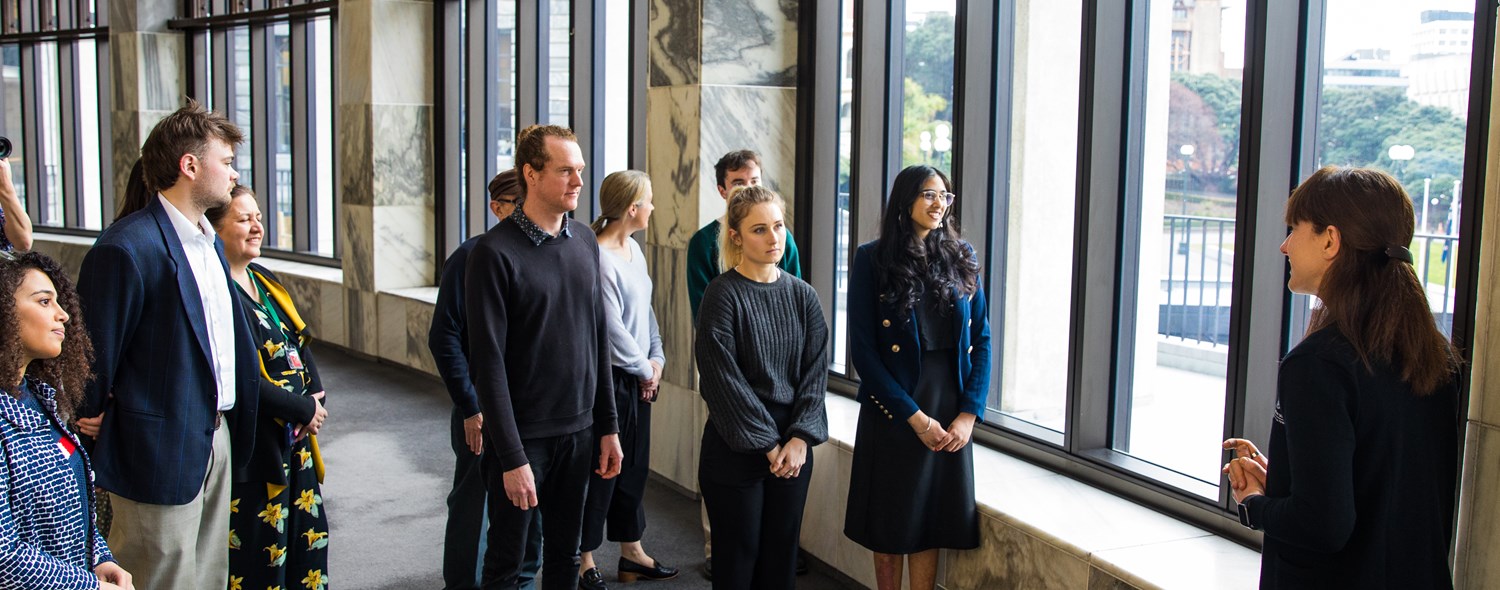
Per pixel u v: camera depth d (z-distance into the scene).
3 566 1.78
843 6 4.62
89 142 11.36
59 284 2.04
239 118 9.77
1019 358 3.99
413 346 7.42
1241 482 2.06
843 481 3.81
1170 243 3.37
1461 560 2.26
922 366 3.15
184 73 10.14
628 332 3.71
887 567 3.33
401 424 6.17
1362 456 1.82
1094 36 3.38
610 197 3.69
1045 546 3.04
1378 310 1.80
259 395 2.96
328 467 5.30
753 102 4.76
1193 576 2.75
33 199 12.07
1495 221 2.17
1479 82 2.43
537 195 2.94
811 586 3.87
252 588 3.06
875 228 4.49
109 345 2.56
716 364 3.06
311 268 9.01
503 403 2.88
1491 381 2.19
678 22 4.79
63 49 11.38
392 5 7.60
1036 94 3.85
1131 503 3.32
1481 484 2.21
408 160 7.79
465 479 3.48
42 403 1.99
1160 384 3.43
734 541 3.14
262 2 9.43
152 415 2.62
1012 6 3.86
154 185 2.72
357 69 7.73
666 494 4.95
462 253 3.36
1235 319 3.05
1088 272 3.47
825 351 3.23
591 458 3.21
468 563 3.46
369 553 4.18
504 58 7.25
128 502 2.63
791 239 3.73
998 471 3.62
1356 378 1.79
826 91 4.68
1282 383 1.88
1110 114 3.43
